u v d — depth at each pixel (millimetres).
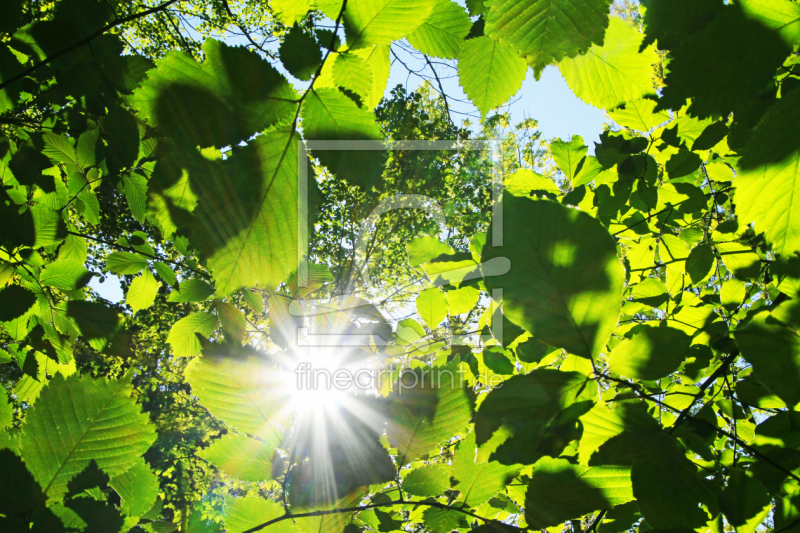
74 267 1034
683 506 381
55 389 401
